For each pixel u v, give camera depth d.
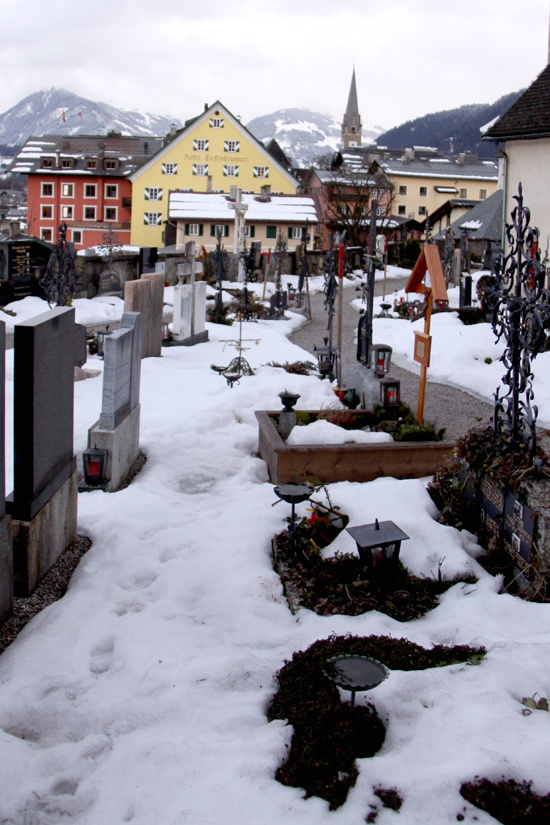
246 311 28.12
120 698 4.57
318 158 78.19
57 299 16.14
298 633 5.38
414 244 57.41
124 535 7.03
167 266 33.41
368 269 12.56
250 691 4.69
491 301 7.29
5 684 4.77
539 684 4.43
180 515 7.72
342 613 5.73
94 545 6.97
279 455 8.61
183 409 12.06
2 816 3.62
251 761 3.84
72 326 6.73
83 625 5.45
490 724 3.94
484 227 48.53
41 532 6.11
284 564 6.52
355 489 7.85
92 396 12.77
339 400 12.27
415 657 4.80
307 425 9.66
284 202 59.38
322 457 8.66
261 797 3.61
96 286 25.83
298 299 33.94
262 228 57.34
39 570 6.12
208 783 3.70
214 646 5.30
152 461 9.61
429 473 8.80
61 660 5.02
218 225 56.28
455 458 7.67
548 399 13.52
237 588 6.17
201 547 6.96
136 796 3.68
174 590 6.07
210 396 13.12
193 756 3.93
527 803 3.45
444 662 4.80
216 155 69.69
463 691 4.36
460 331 20.48
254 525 7.31
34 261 22.17
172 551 6.87
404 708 4.21
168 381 14.40
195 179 69.94
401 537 5.93
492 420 7.38
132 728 4.32
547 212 23.77
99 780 3.81
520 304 6.80
